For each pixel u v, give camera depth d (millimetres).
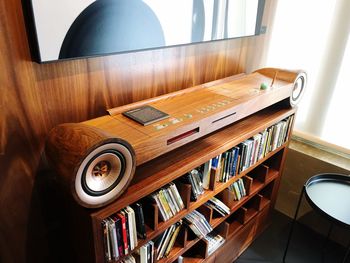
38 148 977
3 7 776
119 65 1081
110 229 892
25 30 831
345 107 1717
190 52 1339
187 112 1127
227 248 1569
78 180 760
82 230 939
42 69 895
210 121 1104
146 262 1100
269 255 1785
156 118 1053
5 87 844
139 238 1021
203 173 1256
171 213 1112
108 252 926
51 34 850
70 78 966
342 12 1573
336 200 1379
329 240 1919
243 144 1375
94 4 911
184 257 1405
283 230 1974
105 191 831
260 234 1934
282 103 1627
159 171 1037
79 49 926
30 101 904
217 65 1523
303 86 1638
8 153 917
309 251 1825
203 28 1298
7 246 1041
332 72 1698
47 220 1123
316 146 1906
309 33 1703
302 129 1934
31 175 999
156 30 1116
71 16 873
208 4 1269
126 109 1126
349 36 1591
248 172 1630
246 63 1725
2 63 818
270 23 1730
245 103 1238
